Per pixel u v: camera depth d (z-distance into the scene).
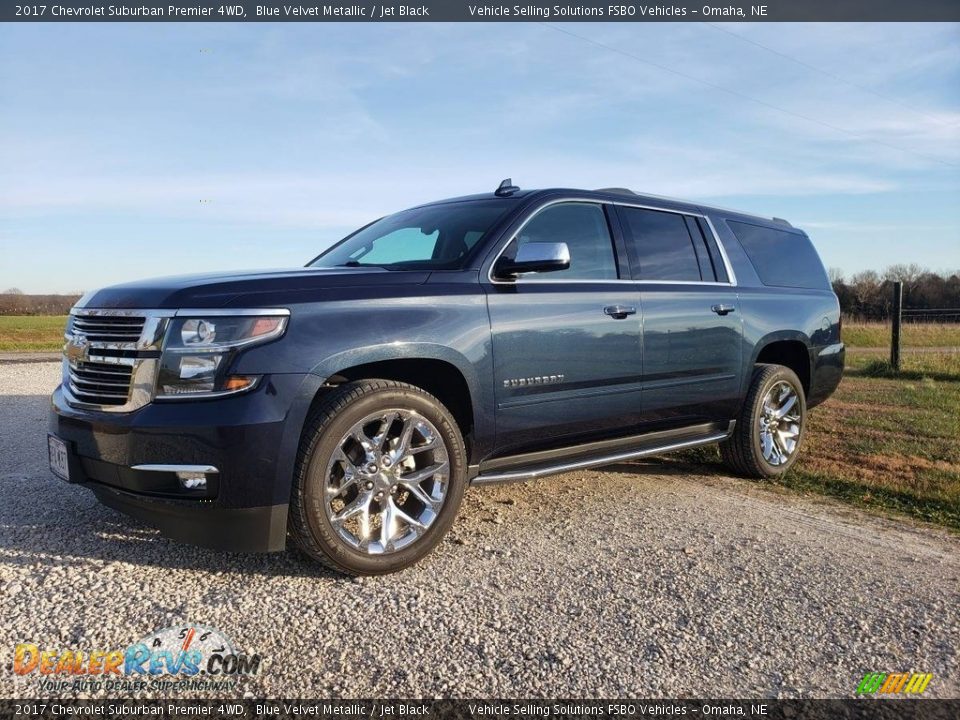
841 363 5.93
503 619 2.83
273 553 3.45
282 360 2.99
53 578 3.10
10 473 4.84
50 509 4.01
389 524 3.27
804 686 2.40
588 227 4.30
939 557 3.65
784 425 5.38
